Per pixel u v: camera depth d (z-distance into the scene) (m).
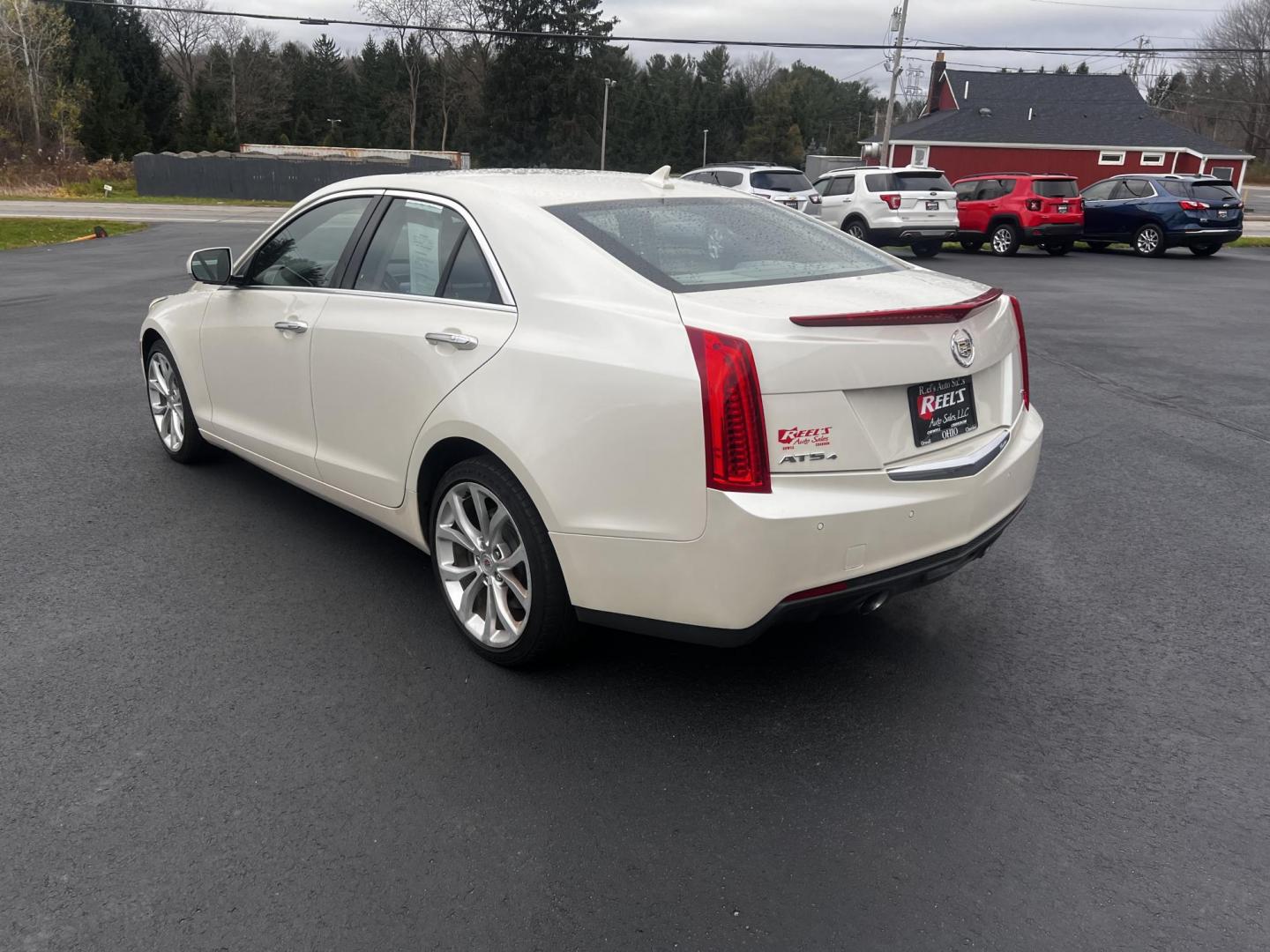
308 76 98.38
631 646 3.67
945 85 51.69
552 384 3.04
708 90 113.75
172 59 91.19
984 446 3.25
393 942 2.26
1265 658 3.64
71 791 2.77
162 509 4.98
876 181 20.64
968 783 2.88
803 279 3.32
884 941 2.28
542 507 3.07
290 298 4.24
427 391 3.44
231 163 48.91
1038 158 44.28
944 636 3.80
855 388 2.82
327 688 3.34
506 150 73.62
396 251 3.82
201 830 2.62
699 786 2.84
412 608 3.95
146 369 5.78
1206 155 43.72
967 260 20.97
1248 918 2.36
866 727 3.16
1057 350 10.11
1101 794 2.83
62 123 64.56
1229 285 16.23
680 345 2.80
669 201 3.73
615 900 2.40
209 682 3.36
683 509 2.80
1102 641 3.77
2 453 5.89
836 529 2.79
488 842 2.60
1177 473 5.89
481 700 3.28
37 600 3.95
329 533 4.71
